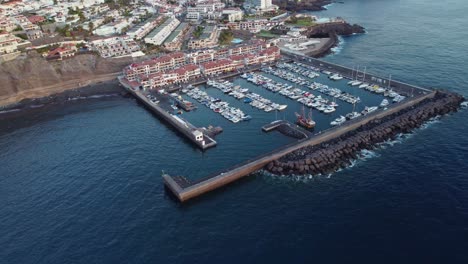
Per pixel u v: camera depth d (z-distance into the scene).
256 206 120.06
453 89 198.12
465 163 133.75
